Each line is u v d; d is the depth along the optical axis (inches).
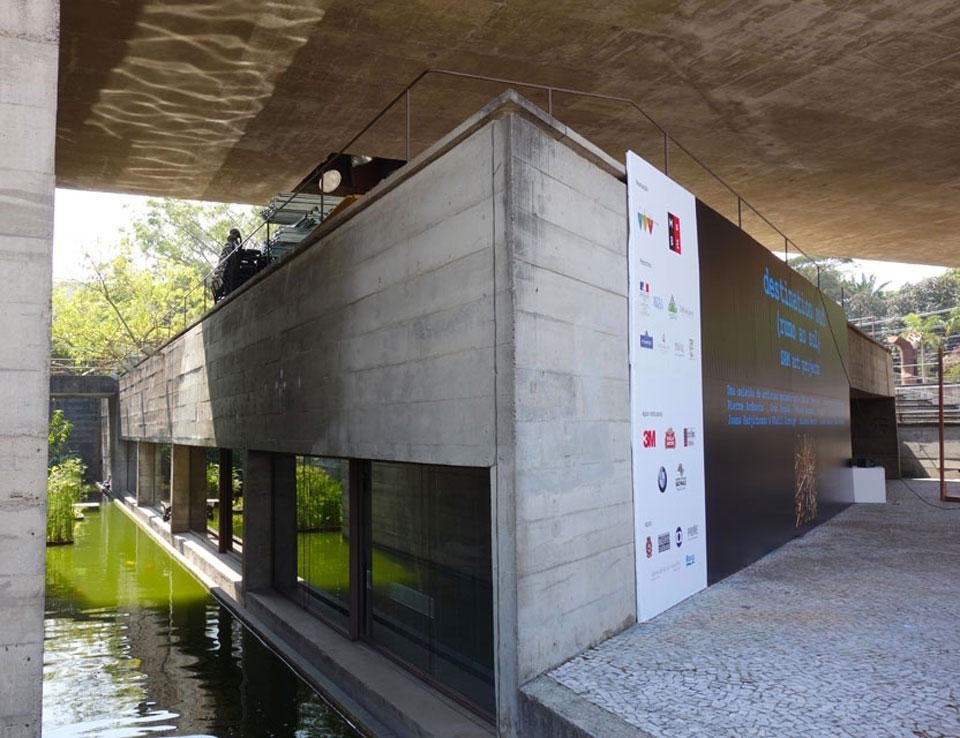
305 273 297.9
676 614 229.0
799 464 402.0
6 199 139.6
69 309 1198.9
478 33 307.6
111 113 385.1
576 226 200.4
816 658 181.8
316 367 284.2
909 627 209.0
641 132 419.2
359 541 269.4
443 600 217.2
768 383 356.5
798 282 425.1
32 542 137.8
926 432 803.4
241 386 385.1
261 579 357.7
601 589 201.3
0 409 136.9
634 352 224.7
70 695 242.7
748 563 311.0
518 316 174.7
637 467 222.7
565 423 190.2
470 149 191.8
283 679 257.3
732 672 172.4
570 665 180.7
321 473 311.1
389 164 363.6
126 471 923.4
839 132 417.4
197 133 411.5
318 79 350.0
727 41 313.6
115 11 291.1
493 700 190.7
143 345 1123.3
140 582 431.5
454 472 214.4
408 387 217.3
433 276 206.2
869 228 638.5
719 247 303.0
